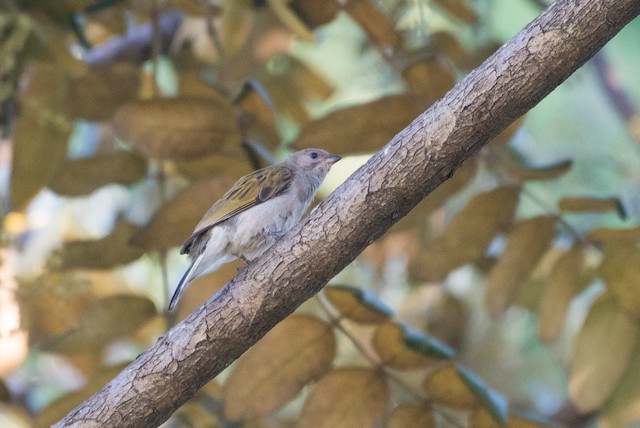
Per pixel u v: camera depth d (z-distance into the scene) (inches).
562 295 400.8
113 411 298.4
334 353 363.6
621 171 565.0
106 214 565.6
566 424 492.1
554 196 530.3
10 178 466.0
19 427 474.3
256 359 362.3
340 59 586.6
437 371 352.2
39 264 534.9
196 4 490.0
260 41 504.7
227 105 413.7
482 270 470.6
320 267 299.6
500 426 352.5
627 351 385.7
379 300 352.8
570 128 582.2
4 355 447.8
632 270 386.3
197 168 449.1
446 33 500.7
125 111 409.4
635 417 390.9
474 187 496.4
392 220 298.7
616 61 616.4
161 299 530.6
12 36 451.5
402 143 294.4
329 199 300.0
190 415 406.6
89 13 468.1
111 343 425.7
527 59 284.8
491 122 289.3
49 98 481.4
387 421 361.4
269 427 411.5
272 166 409.1
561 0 286.7
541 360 512.4
